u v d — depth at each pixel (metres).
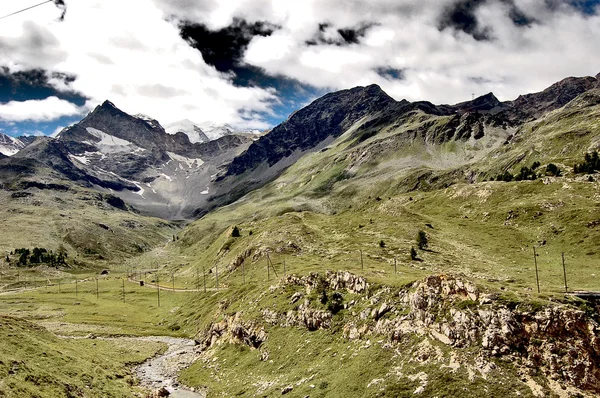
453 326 63.88
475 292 66.56
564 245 149.75
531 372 55.56
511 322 60.75
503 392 53.28
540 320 59.78
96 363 95.38
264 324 97.56
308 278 103.31
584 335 57.84
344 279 93.12
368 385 61.06
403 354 64.44
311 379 70.25
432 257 152.88
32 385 65.50
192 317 159.25
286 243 196.62
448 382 56.34
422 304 69.94
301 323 89.62
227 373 90.75
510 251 156.50
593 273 115.31
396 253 159.88
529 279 115.94
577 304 62.41
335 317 84.50
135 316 187.12
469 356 59.28
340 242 191.62
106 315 187.88
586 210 166.50
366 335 74.31
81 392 72.56
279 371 79.50
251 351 94.69
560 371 55.12
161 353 122.69
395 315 72.69
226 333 111.38
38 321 173.12
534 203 194.38
